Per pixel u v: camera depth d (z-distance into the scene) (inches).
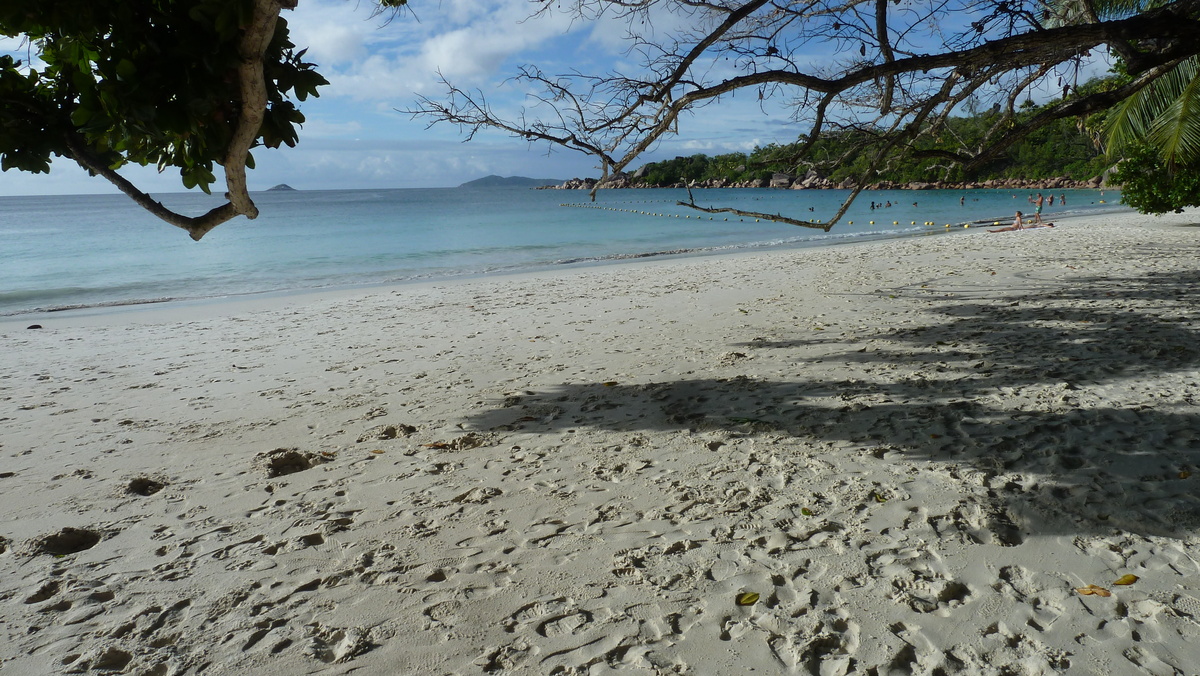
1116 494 139.4
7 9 127.2
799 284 494.3
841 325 337.1
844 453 172.1
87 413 252.1
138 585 126.6
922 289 439.2
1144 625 100.3
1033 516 133.7
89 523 155.3
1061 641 98.3
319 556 134.4
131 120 142.1
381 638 106.7
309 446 203.0
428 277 740.7
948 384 223.8
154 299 615.5
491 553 132.2
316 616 113.7
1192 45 171.3
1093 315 322.3
